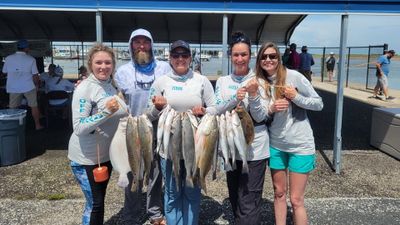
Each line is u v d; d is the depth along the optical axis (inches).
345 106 570.3
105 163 140.9
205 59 938.1
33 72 344.5
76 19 604.7
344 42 249.8
